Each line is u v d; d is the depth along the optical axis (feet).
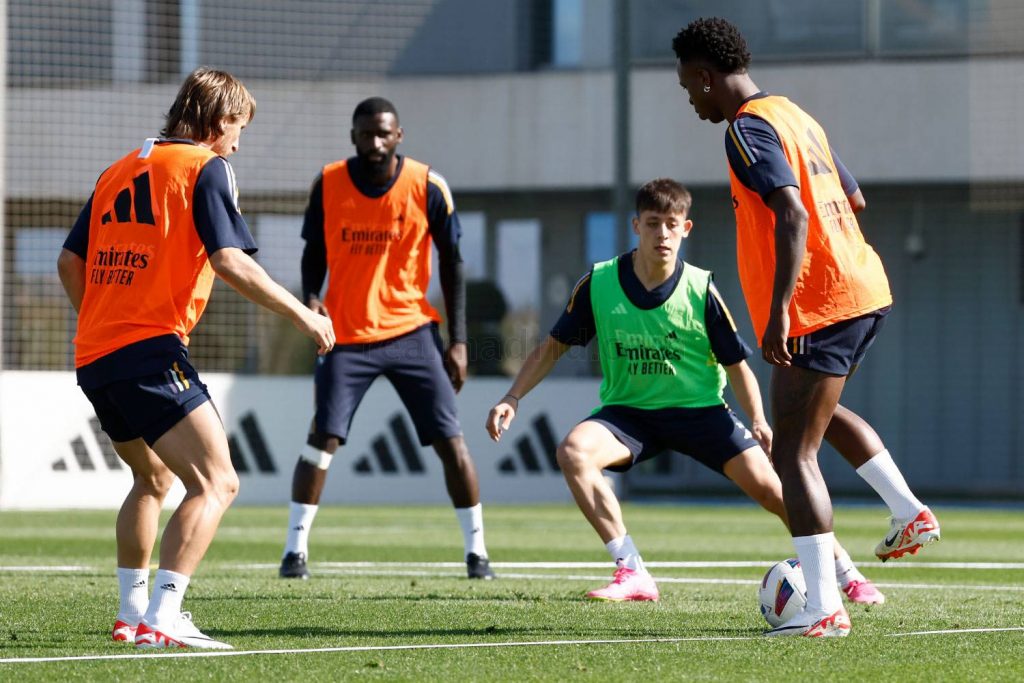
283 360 187.42
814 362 47.01
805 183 47.32
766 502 62.39
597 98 209.56
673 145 206.90
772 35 207.62
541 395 169.99
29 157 183.01
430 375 77.25
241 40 195.83
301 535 74.74
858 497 202.49
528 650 43.39
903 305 222.28
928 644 44.88
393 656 41.93
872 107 203.00
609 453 62.13
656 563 86.48
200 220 43.39
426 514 144.46
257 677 37.52
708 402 62.80
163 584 43.47
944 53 202.08
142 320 43.14
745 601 61.05
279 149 192.75
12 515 139.74
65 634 47.09
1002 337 219.61
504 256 226.79
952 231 220.84
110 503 155.43
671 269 62.34
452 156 211.20
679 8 209.15
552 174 210.59
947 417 221.46
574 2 215.92
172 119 45.68
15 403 152.76
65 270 46.01
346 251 77.41
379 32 206.69
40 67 183.52
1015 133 200.75
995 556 93.40
